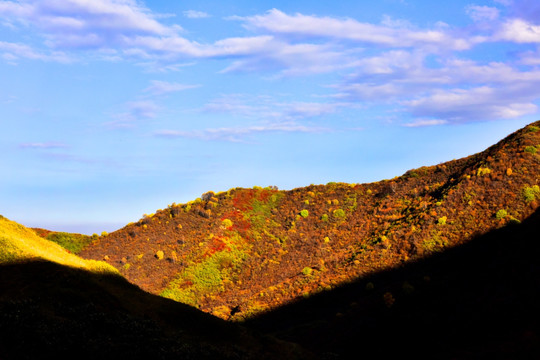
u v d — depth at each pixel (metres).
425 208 69.44
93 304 26.88
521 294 35.09
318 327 49.28
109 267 36.16
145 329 26.23
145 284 81.62
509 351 27.73
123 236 105.44
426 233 60.66
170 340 25.72
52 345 20.33
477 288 40.31
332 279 62.19
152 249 95.00
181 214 108.06
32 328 21.12
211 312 65.44
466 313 36.84
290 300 61.25
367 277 58.62
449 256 52.97
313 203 105.81
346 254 71.81
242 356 28.11
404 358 34.97
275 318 57.44
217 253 88.56
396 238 65.38
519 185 58.94
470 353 30.00
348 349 40.50
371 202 96.38
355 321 46.22
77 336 21.98
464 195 64.12
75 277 29.64
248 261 86.94
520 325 30.95
